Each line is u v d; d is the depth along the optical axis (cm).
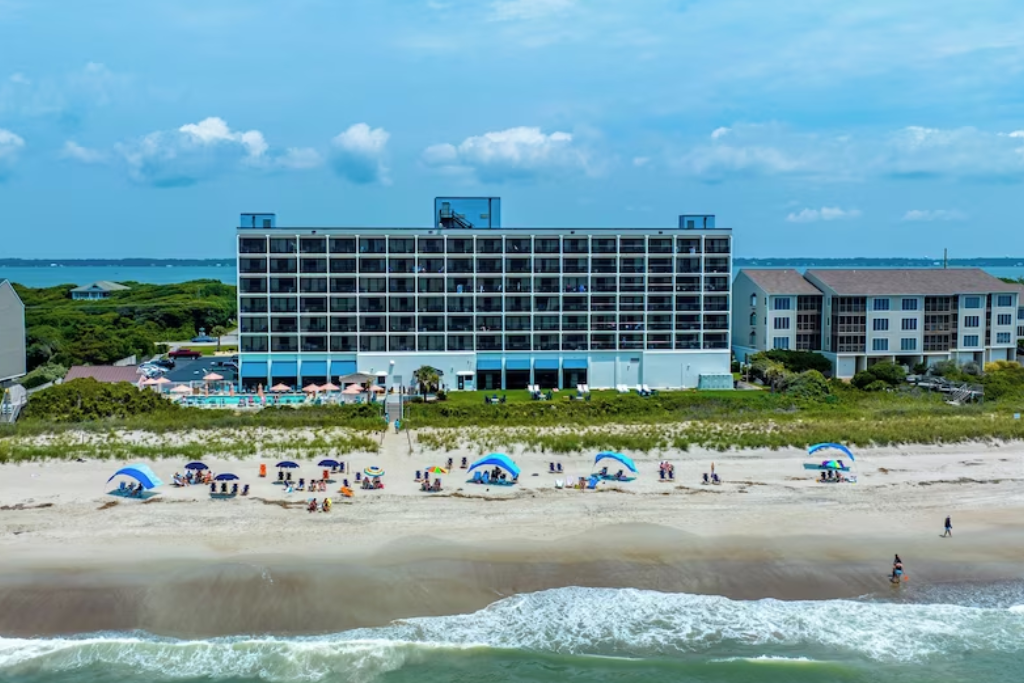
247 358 10562
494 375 10950
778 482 6191
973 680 3812
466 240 10788
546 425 8069
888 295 11612
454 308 10888
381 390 10169
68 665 3794
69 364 11956
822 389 9931
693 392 10481
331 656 3900
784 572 4700
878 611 4344
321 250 10606
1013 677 3834
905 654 3997
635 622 4216
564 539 5053
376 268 10762
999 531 5275
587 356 10975
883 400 9700
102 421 7862
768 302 11831
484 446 7025
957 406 9144
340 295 10656
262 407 9112
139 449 6700
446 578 4550
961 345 12094
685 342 11150
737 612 4312
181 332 18662
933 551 4975
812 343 12000
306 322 10675
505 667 3856
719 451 7006
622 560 4800
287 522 5250
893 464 6712
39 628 4047
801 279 12206
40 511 5369
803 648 4041
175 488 5850
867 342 11631
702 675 3825
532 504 5634
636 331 11000
